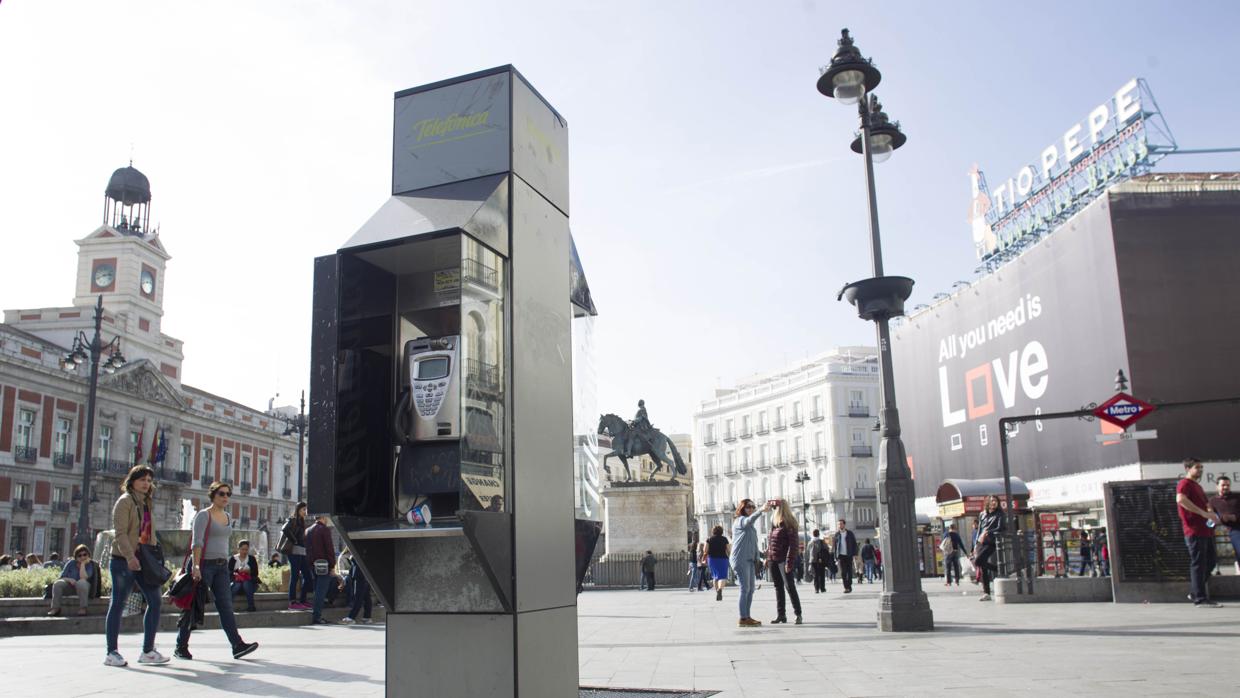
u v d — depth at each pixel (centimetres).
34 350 4391
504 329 422
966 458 3588
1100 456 2775
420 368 437
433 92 458
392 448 446
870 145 1035
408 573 419
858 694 533
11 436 4197
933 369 3881
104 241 5712
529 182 455
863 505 6731
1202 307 2658
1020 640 807
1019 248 3875
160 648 914
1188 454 2586
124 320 5584
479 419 394
